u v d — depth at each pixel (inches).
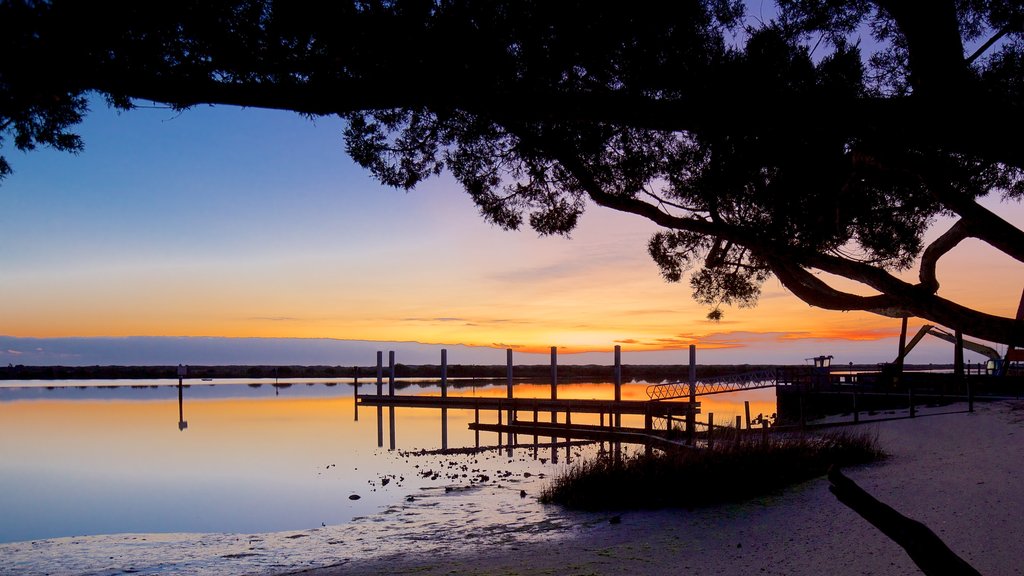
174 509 660.1
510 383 1390.3
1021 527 358.3
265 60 172.7
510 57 177.0
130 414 1811.0
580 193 286.2
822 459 625.3
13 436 1306.6
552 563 369.4
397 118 260.5
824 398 1333.7
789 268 175.2
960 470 550.6
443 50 166.1
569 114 160.4
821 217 213.5
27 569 411.5
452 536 475.8
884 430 890.1
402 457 1015.6
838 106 149.3
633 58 177.2
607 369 6461.6
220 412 1893.5
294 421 1633.9
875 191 231.9
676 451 653.9
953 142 143.7
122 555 447.2
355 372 2117.4
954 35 137.2
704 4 185.8
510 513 550.6
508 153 262.2
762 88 159.2
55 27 157.9
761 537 392.8
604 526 468.1
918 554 100.7
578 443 1210.6
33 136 232.7
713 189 205.0
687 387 1531.7
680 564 348.8
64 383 4224.9
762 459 576.7
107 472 893.8
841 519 413.4
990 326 134.2
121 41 167.8
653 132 230.1
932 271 156.4
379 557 420.2
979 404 1101.1
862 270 155.2
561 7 173.2
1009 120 135.6
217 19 168.6
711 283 296.4
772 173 208.1
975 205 144.0
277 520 593.9
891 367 1375.5
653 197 225.0
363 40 166.1
